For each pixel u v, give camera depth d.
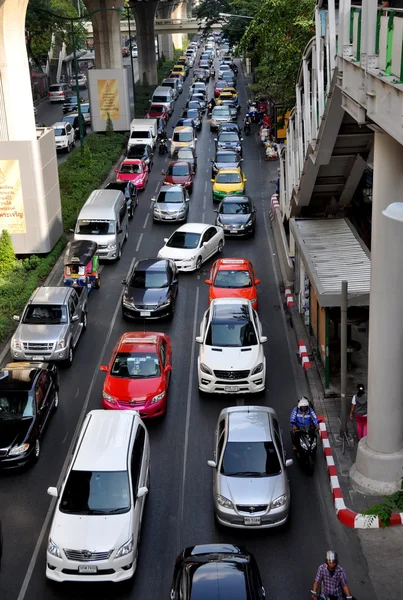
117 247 30.66
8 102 29.70
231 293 24.64
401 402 15.12
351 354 21.12
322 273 20.03
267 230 34.28
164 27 89.00
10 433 16.84
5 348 23.09
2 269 28.70
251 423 15.80
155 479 16.41
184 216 35.53
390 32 11.32
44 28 69.06
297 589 12.94
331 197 24.50
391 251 14.11
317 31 18.41
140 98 73.38
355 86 13.80
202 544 13.62
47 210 30.25
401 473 15.42
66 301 22.61
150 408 18.39
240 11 55.75
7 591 13.13
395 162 13.64
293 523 14.77
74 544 12.90
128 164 42.41
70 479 14.05
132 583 13.21
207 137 56.25
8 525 14.97
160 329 24.31
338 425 18.09
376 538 14.23
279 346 22.89
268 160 47.72
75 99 68.94
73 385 20.86
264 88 48.38
